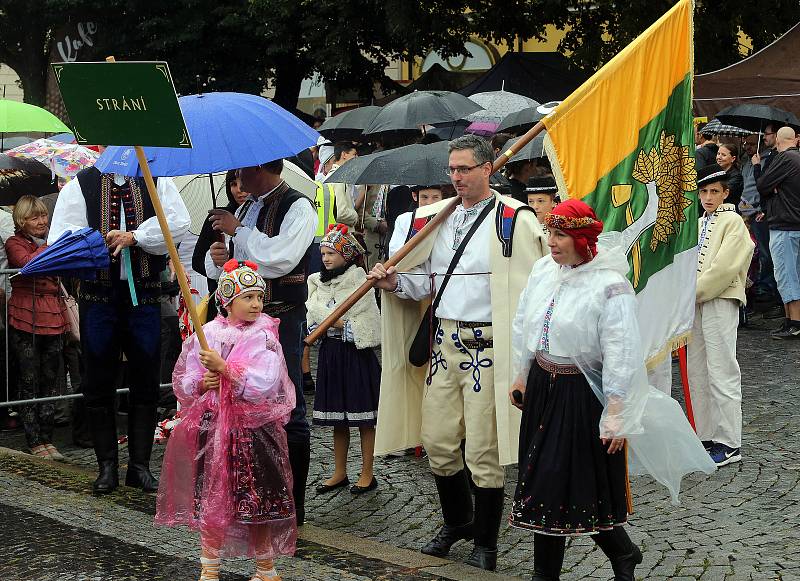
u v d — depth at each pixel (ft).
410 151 26.16
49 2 66.54
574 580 16.55
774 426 25.44
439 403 17.28
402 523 19.71
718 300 22.57
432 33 61.57
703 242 22.80
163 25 67.26
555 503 14.52
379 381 21.74
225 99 18.49
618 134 17.65
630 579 15.10
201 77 70.59
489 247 16.85
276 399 15.62
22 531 18.16
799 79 45.16
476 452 16.80
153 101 14.47
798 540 17.78
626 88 17.66
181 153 17.74
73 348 26.96
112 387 21.11
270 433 15.57
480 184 16.98
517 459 16.75
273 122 18.34
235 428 15.33
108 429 21.08
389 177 25.46
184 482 15.87
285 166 27.84
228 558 15.92
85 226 20.86
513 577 16.37
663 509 19.74
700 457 15.25
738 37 57.98
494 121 42.32
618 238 14.76
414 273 17.56
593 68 57.77
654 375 18.02
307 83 82.02
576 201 14.57
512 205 17.02
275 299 18.60
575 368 14.64
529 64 56.24
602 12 57.26
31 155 30.50
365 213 36.55
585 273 14.62
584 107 17.43
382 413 17.88
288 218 18.47
